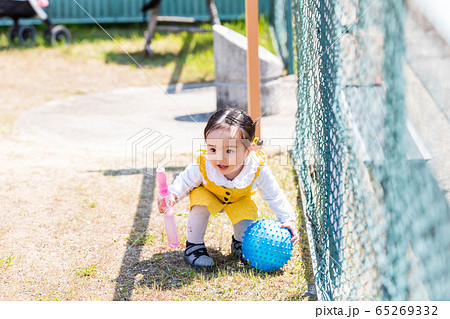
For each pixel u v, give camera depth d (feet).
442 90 4.64
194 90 25.32
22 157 16.07
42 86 26.18
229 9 41.52
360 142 6.44
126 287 8.61
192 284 8.61
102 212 11.80
